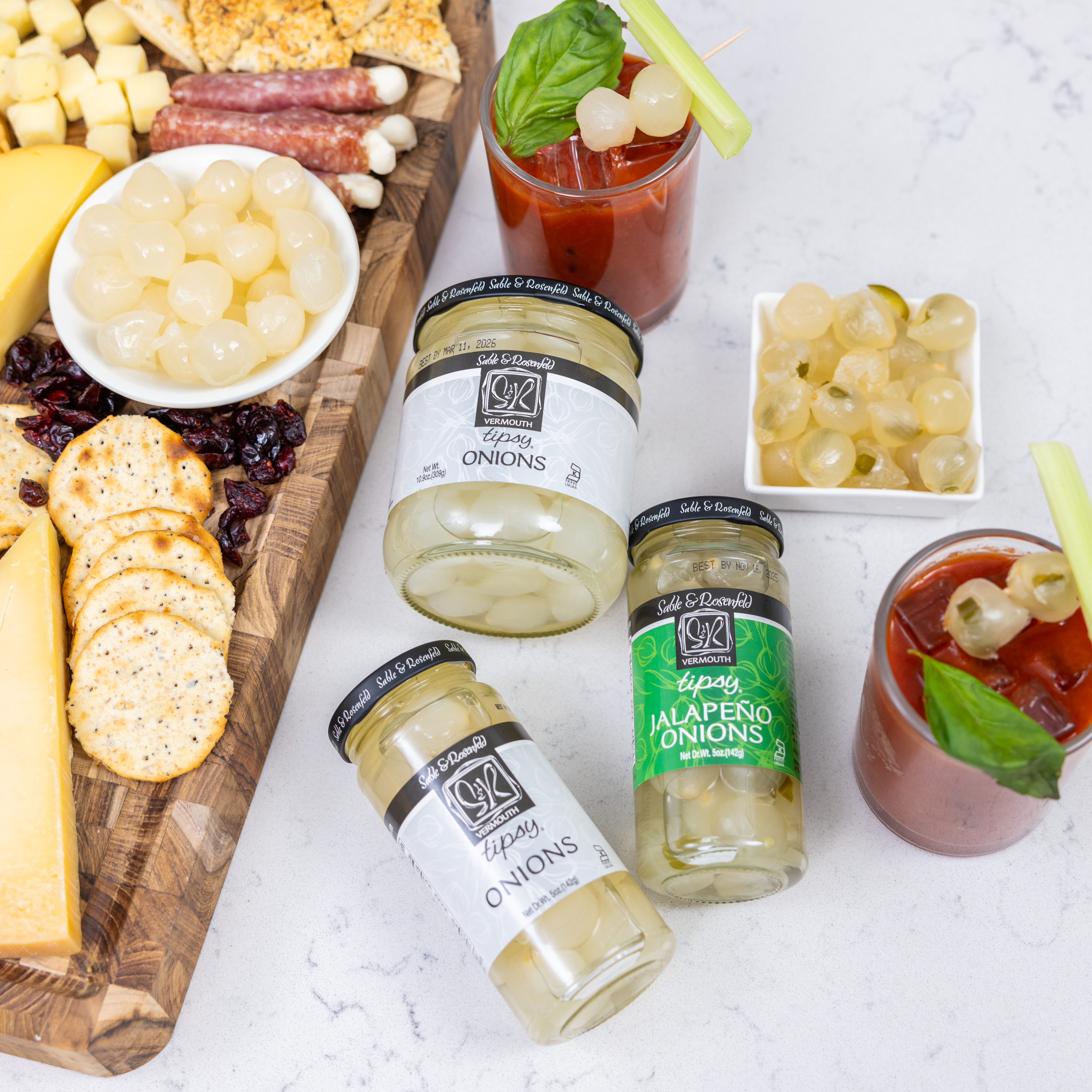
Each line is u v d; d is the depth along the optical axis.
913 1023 1.03
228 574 1.14
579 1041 1.03
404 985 1.06
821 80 1.43
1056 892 1.06
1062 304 1.31
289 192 1.17
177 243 1.14
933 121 1.41
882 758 0.97
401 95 1.32
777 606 1.02
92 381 1.21
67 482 1.13
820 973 1.05
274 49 1.34
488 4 1.39
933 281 1.33
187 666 1.06
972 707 0.82
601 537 1.02
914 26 1.45
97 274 1.14
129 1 1.32
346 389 1.20
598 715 1.16
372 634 1.20
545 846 0.92
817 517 1.23
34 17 1.36
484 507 1.00
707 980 1.05
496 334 1.04
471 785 0.94
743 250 1.37
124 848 1.03
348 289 1.17
